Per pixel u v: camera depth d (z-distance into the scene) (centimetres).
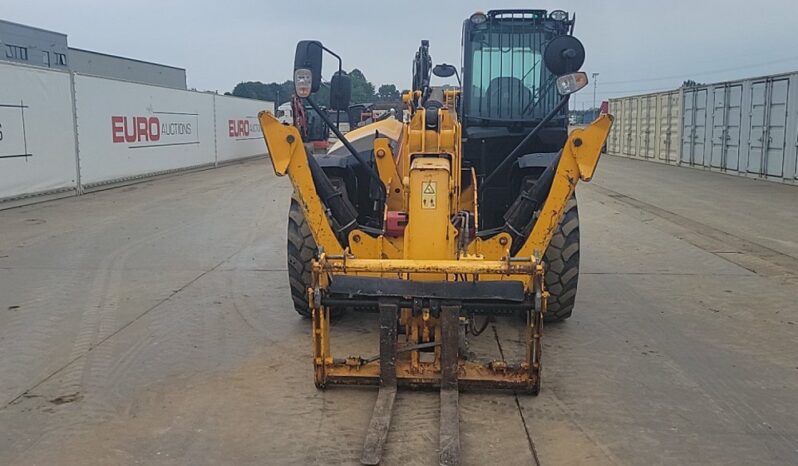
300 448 358
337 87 539
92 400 418
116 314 594
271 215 1185
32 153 1305
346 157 573
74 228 1036
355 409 404
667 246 912
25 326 560
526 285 437
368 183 581
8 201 1247
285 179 1878
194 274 741
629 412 403
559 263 538
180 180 1842
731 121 1967
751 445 366
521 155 605
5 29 3716
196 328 555
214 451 355
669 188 1628
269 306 618
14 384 441
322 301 412
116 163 1647
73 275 735
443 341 399
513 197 581
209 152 2308
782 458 353
